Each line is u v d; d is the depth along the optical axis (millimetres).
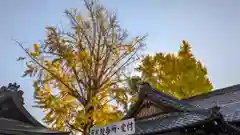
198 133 9094
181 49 25391
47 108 16922
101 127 9320
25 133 11984
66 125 17250
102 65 19281
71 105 17641
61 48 18516
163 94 13570
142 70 24094
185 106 11602
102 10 20875
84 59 18641
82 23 19984
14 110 15922
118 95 17891
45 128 15961
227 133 8391
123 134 8617
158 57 24703
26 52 18000
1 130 11375
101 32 19969
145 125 11453
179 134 9492
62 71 18500
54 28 18938
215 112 8039
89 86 18547
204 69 24984
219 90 16719
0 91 16219
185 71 23906
